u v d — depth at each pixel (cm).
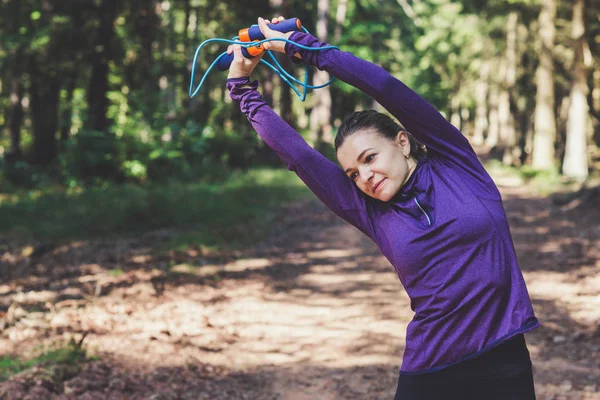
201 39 3425
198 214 1342
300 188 2033
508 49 3834
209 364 545
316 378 528
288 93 3494
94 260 954
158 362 541
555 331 650
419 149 224
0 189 1948
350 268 988
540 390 499
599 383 510
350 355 587
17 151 2731
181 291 795
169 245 1063
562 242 1148
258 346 607
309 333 653
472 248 208
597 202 1551
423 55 5238
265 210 1580
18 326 619
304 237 1255
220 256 1021
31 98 2569
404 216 216
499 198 214
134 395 466
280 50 223
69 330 612
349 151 214
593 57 3161
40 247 1002
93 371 504
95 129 2281
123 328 629
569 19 3016
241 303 760
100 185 1938
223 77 3697
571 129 2725
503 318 210
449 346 210
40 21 2323
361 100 4678
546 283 855
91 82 2342
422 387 215
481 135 5741
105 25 2356
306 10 3934
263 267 970
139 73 2630
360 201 224
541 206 1705
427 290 213
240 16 3447
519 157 3991
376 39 4022
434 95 5678
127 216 1248
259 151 2992
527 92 4047
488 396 210
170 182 1972
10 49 2325
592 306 737
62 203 1504
